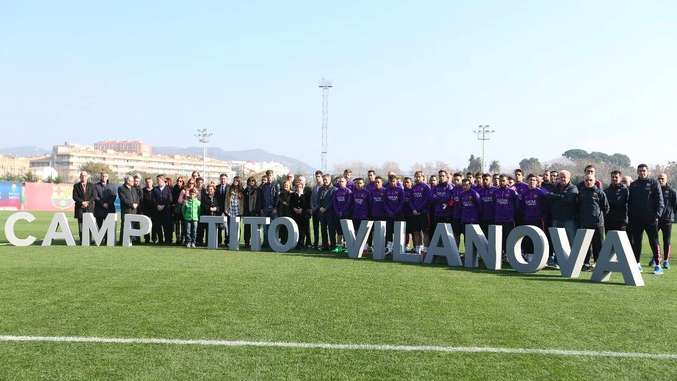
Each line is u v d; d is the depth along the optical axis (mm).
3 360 5012
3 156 136875
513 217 13188
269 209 16016
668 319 6867
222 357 5133
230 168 177250
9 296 7883
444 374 4746
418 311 7117
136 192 16281
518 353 5363
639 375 4793
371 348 5465
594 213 11664
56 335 5824
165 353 5238
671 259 14914
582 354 5355
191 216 15633
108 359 5055
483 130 63781
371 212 14820
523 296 8320
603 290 9008
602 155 103000
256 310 7066
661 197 11734
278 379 4582
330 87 73625
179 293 8188
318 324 6367
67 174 141250
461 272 11000
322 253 14461
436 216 14211
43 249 14562
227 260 12414
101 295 7988
